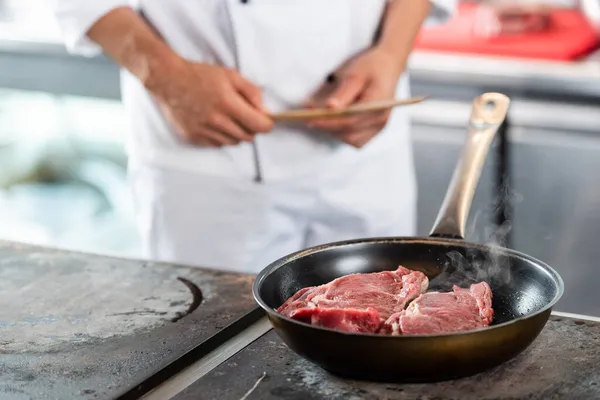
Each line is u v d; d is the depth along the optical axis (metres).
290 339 0.90
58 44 2.56
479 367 0.88
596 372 0.93
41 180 2.83
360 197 1.73
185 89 1.54
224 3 1.58
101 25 1.62
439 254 1.11
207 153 1.64
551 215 2.29
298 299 1.02
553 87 2.18
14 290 1.22
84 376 0.95
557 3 2.86
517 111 2.23
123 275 1.26
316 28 1.61
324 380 0.93
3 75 2.69
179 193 1.67
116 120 2.67
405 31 1.67
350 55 1.70
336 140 1.67
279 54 1.60
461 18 2.69
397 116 1.79
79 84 2.61
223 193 1.66
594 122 2.17
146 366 0.97
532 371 0.93
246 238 1.70
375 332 0.95
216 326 1.07
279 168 1.66
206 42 1.62
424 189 2.40
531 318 0.88
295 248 1.79
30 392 0.92
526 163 2.27
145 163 1.70
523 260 1.06
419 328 0.93
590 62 2.30
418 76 2.31
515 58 2.34
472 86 2.26
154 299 1.17
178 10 1.61
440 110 2.32
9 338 1.06
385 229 1.80
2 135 2.83
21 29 2.69
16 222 2.89
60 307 1.15
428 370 0.87
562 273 2.32
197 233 1.70
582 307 2.32
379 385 0.91
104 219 2.79
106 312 1.13
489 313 0.98
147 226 1.76
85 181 2.79
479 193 2.32
